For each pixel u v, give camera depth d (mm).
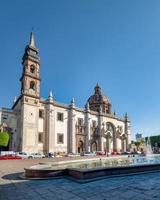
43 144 52062
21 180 13297
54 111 55750
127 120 78875
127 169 14047
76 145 59312
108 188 9883
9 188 10859
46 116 54188
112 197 8328
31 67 54000
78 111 62344
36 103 51844
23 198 8734
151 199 7820
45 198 8633
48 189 10281
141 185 10305
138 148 85250
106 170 13094
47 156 48844
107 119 71000
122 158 34812
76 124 60562
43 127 53062
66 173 14133
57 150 54125
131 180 11766
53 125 54469
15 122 51531
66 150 56438
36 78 53562
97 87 85000
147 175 13672
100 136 66375
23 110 49188
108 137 69625
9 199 8641
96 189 9789
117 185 10445
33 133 49750
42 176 13648
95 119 67500
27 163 27688
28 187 10977
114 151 70750
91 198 8328
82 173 11945
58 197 8727
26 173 14336
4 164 26359
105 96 84938
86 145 62062
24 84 51219
